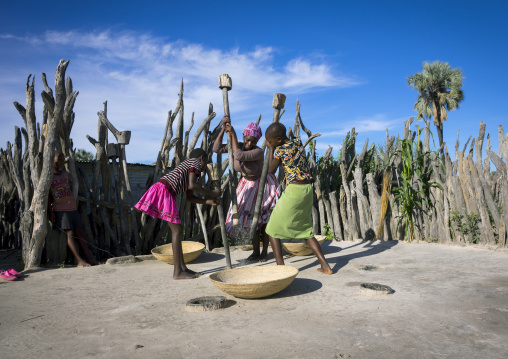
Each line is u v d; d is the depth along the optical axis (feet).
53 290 14.07
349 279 13.78
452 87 101.65
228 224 18.37
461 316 9.54
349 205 23.77
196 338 8.79
